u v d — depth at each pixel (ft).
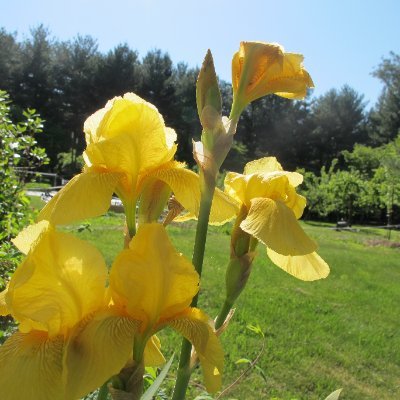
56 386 4.03
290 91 5.37
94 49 154.40
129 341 4.12
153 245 4.32
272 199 5.58
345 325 24.35
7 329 13.73
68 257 4.25
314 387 17.34
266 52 5.24
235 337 20.51
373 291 33.47
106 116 4.89
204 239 5.04
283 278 32.81
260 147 181.27
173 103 150.30
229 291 5.61
